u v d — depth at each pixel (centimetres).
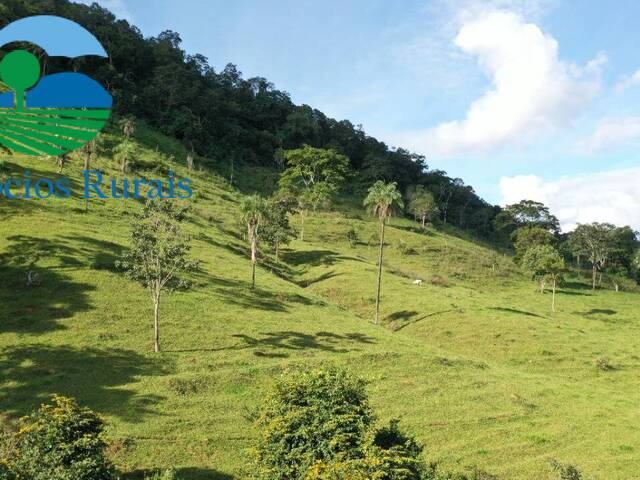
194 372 3950
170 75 18450
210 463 2827
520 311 8144
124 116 15875
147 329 4572
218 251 7944
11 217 6425
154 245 4453
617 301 11125
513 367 5622
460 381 4547
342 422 2152
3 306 4419
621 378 5469
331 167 15812
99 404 3244
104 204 8144
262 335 4956
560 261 9900
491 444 3456
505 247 18925
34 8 15712
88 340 4131
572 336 6619
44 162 9325
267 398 2447
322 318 5994
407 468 2050
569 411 4159
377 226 14312
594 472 3141
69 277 5159
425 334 6531
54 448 2075
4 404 3056
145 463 2727
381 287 8238
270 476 2188
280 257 9862
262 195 15762
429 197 17138
